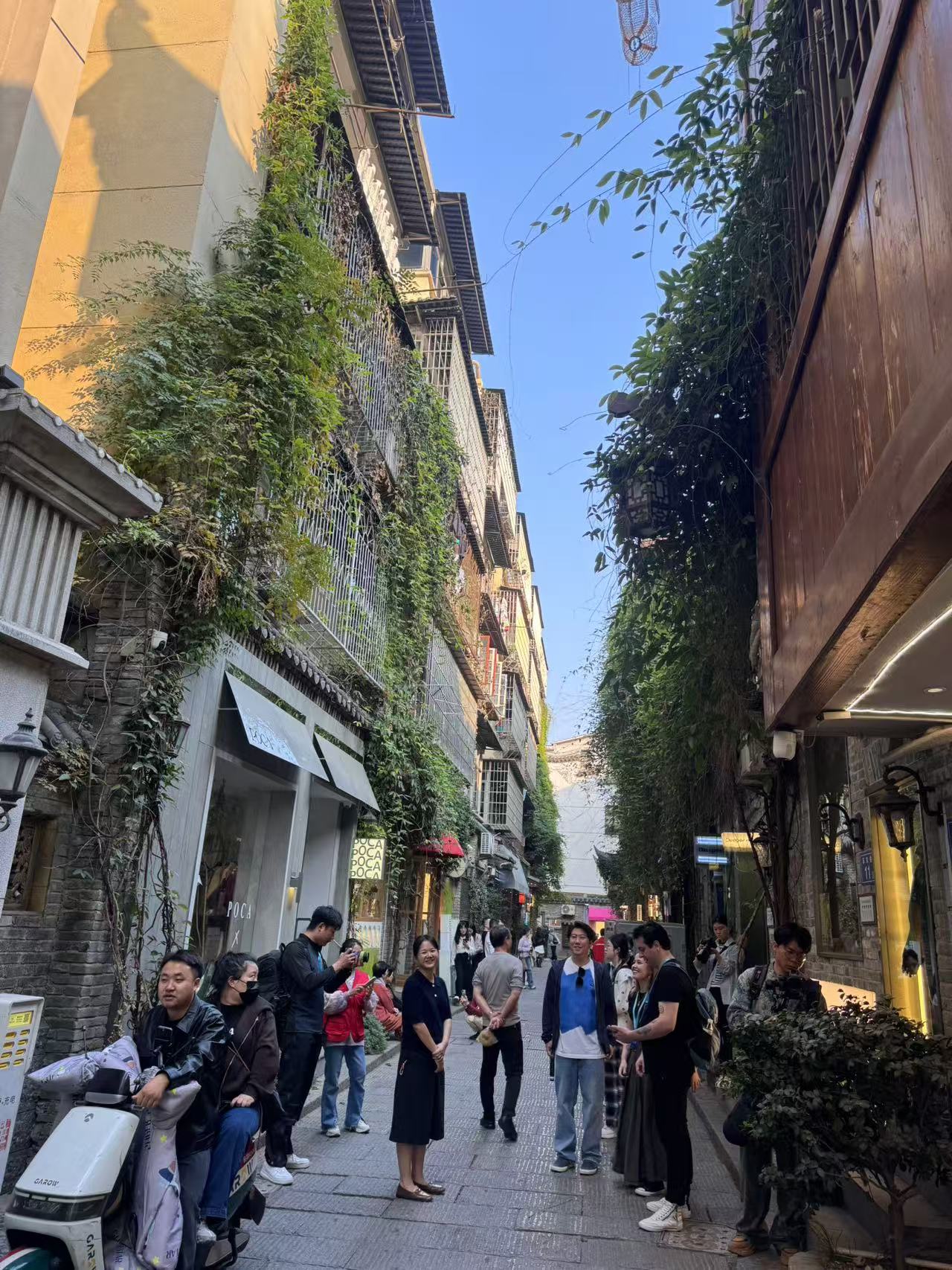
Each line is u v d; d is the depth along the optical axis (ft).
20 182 19.08
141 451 23.59
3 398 13.97
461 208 68.03
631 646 30.55
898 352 9.93
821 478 14.12
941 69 8.41
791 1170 15.99
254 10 31.73
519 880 118.52
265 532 26.61
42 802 19.65
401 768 48.80
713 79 18.67
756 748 29.50
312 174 32.76
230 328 26.35
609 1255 16.65
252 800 35.12
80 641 22.89
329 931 22.93
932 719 16.35
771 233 18.58
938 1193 15.76
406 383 51.67
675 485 24.75
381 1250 16.37
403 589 51.47
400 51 50.60
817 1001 17.08
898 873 20.34
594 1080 22.82
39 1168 10.77
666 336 23.36
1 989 18.44
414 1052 19.92
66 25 20.59
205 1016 12.91
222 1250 13.79
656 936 19.90
